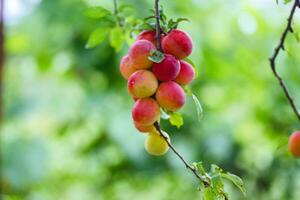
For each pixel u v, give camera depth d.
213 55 2.22
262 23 2.34
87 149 2.37
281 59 2.21
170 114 0.95
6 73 2.42
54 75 2.35
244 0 2.35
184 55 0.95
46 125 2.51
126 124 2.11
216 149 2.16
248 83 2.30
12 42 2.42
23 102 2.36
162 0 2.04
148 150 0.98
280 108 2.14
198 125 2.14
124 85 2.17
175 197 2.52
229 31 2.32
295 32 1.09
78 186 2.79
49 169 2.50
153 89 0.92
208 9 2.24
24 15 2.22
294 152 1.15
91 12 1.19
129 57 0.94
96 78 2.21
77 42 2.15
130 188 2.55
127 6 1.22
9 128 2.45
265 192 2.19
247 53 2.32
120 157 2.37
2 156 2.28
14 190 2.32
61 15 2.11
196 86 2.19
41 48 2.26
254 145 2.27
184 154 2.09
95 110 2.15
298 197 2.17
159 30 0.94
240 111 2.32
